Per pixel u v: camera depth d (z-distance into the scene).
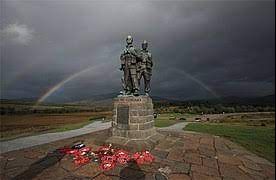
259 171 7.60
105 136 11.86
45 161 8.33
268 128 18.67
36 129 19.42
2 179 6.61
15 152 9.73
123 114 11.08
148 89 12.74
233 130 17.30
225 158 9.00
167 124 23.30
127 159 8.34
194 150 10.14
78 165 7.78
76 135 14.90
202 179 6.74
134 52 11.80
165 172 7.23
